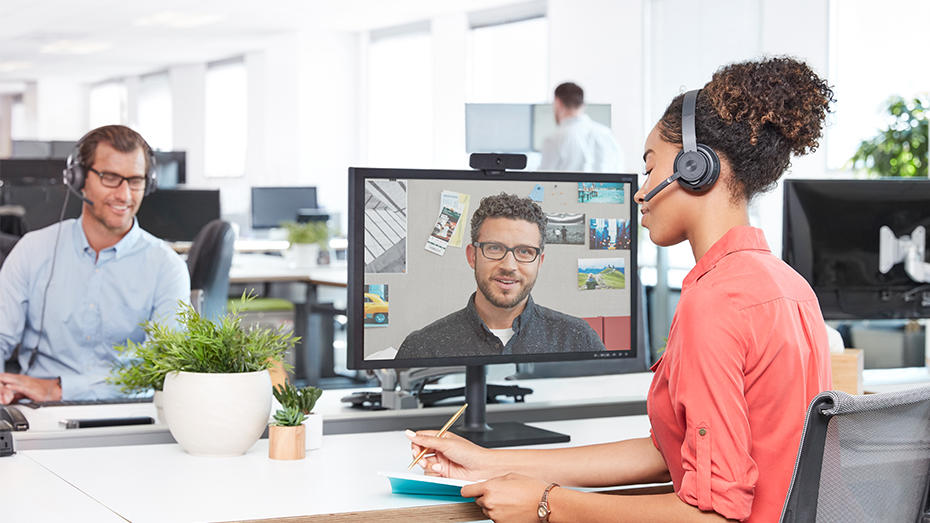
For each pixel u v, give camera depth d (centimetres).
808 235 265
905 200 270
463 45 1034
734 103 130
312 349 571
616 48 822
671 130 138
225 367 174
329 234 653
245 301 188
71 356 256
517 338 196
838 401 112
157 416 201
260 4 1031
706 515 123
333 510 139
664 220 138
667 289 534
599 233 201
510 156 194
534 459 160
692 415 123
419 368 210
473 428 195
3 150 1875
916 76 576
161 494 146
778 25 663
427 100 1115
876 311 270
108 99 1652
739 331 123
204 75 1399
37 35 1228
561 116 548
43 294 254
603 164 549
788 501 117
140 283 258
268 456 174
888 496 125
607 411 220
